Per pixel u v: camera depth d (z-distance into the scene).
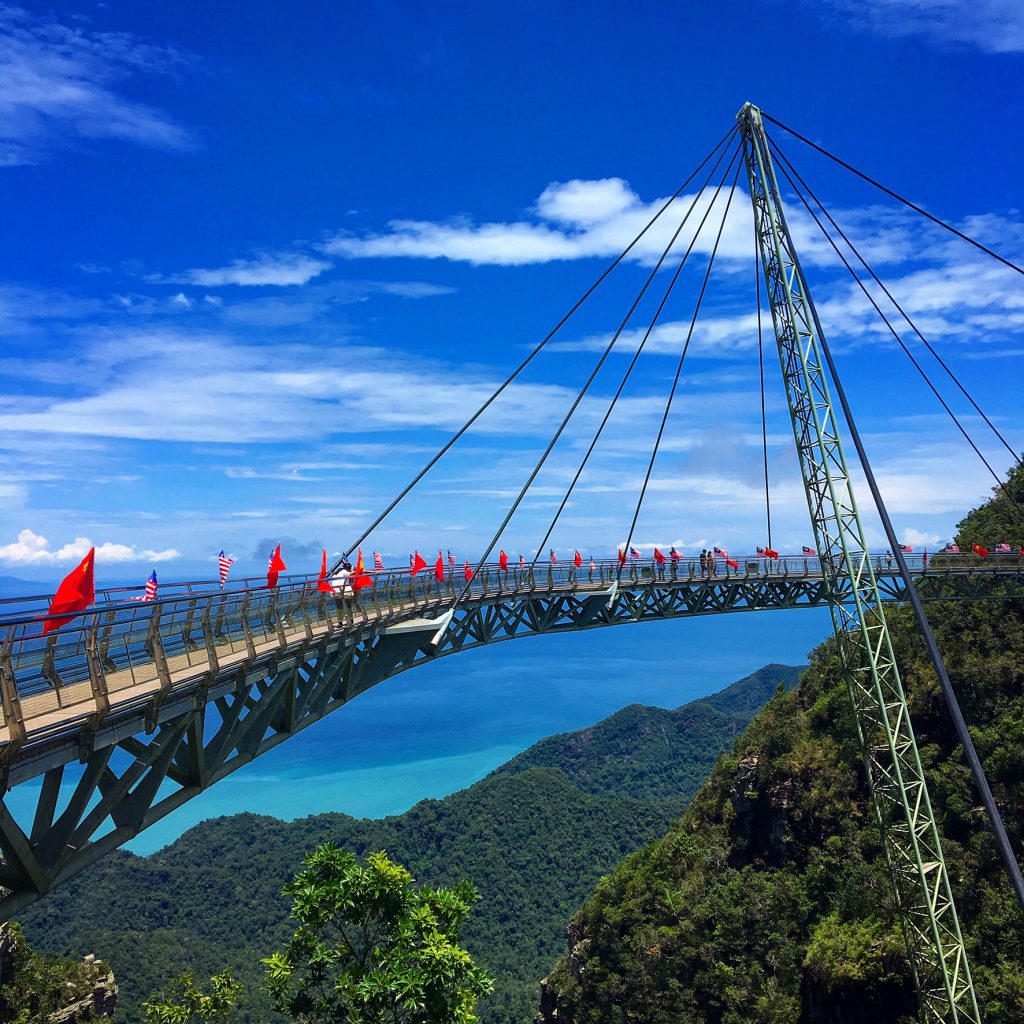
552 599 60.03
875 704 52.62
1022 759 60.38
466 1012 21.52
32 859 17.28
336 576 38.78
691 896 74.25
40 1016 57.31
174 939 135.75
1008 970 48.34
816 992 55.88
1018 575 79.31
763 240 57.31
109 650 21.70
